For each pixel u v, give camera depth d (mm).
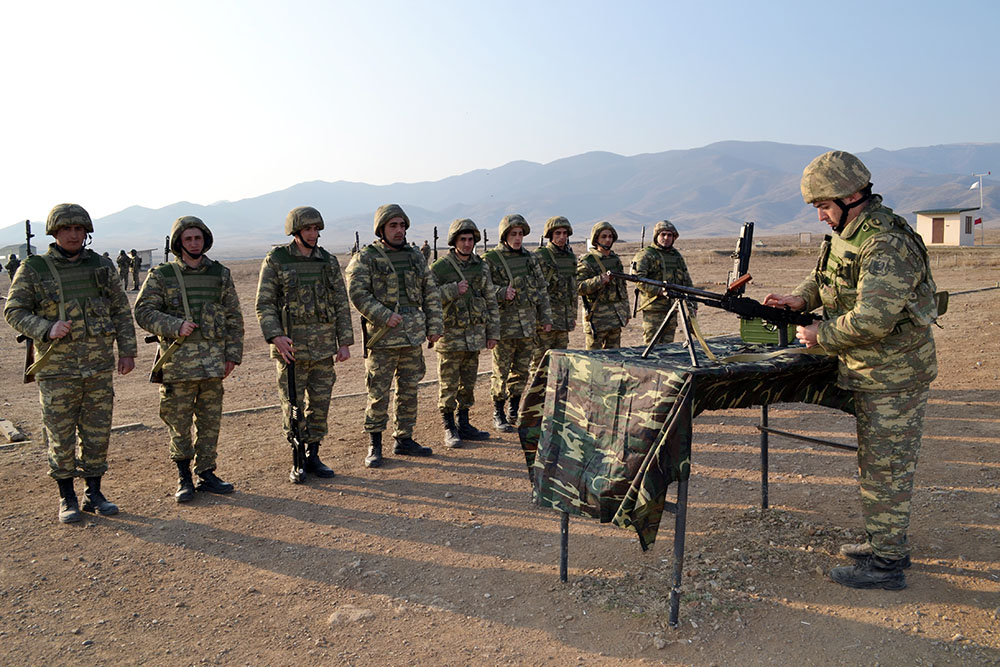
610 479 3635
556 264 8242
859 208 3666
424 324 6590
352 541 4941
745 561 4195
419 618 3881
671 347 4355
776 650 3342
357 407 8867
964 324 12180
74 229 5312
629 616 3701
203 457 5930
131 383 10938
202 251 5875
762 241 84188
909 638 3367
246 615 3992
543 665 3371
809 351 3904
